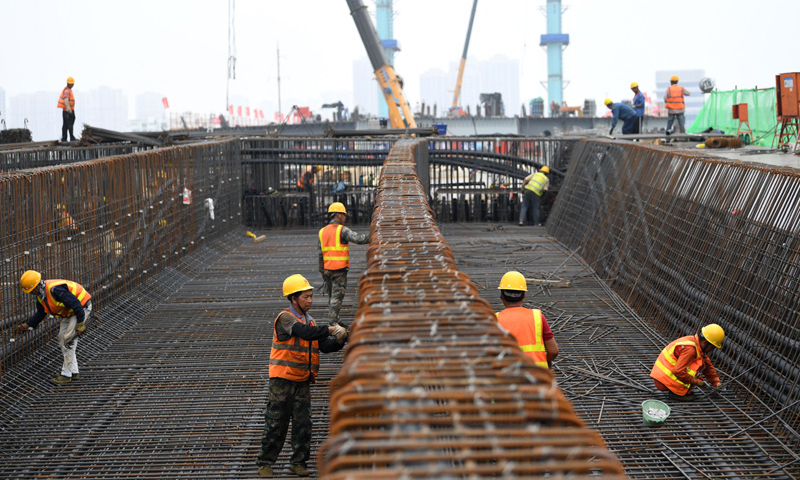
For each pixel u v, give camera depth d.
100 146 16.53
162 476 5.64
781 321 6.60
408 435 2.16
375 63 29.19
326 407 6.70
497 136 19.59
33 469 5.79
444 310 3.38
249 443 6.17
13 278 7.66
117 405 6.95
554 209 16.20
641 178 11.48
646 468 5.52
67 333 7.43
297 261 13.30
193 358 8.19
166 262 11.99
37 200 8.19
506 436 2.22
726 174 8.79
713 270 8.16
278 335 5.42
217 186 15.41
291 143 22.30
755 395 6.54
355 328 3.18
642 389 6.92
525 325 5.17
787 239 7.07
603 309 9.70
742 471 5.44
